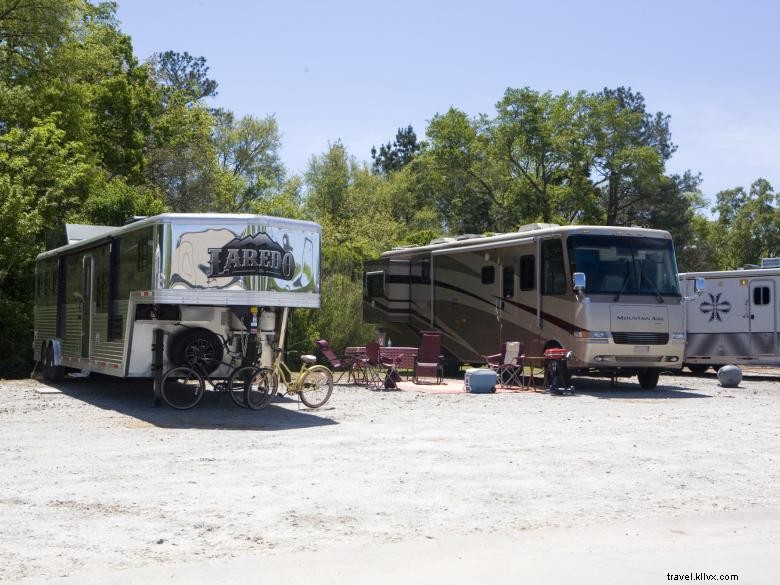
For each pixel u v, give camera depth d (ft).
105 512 25.32
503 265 73.10
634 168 214.07
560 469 32.50
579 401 58.65
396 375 68.64
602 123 215.10
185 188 150.92
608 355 63.82
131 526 23.76
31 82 104.58
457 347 79.25
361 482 29.81
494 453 36.04
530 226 71.97
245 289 48.37
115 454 35.22
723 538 22.95
